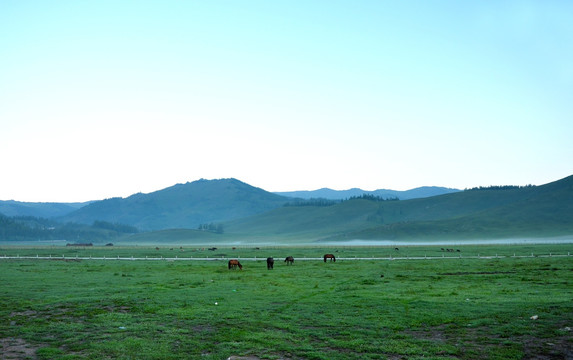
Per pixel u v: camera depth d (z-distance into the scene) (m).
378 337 22.61
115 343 21.59
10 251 164.62
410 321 25.80
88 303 32.19
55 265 77.81
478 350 20.45
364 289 39.72
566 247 158.00
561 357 19.55
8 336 23.34
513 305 29.53
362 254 119.25
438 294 35.66
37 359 19.55
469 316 26.69
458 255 110.62
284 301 32.88
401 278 50.00
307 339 22.30
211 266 73.56
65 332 23.89
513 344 21.16
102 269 66.88
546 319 25.30
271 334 23.08
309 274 55.81
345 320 26.09
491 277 49.72
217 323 25.70
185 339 22.34
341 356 19.62
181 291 38.47
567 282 43.28
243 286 42.19
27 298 34.69
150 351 20.42
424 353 20.02
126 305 31.48
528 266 65.81
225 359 19.45
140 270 64.88
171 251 169.00
